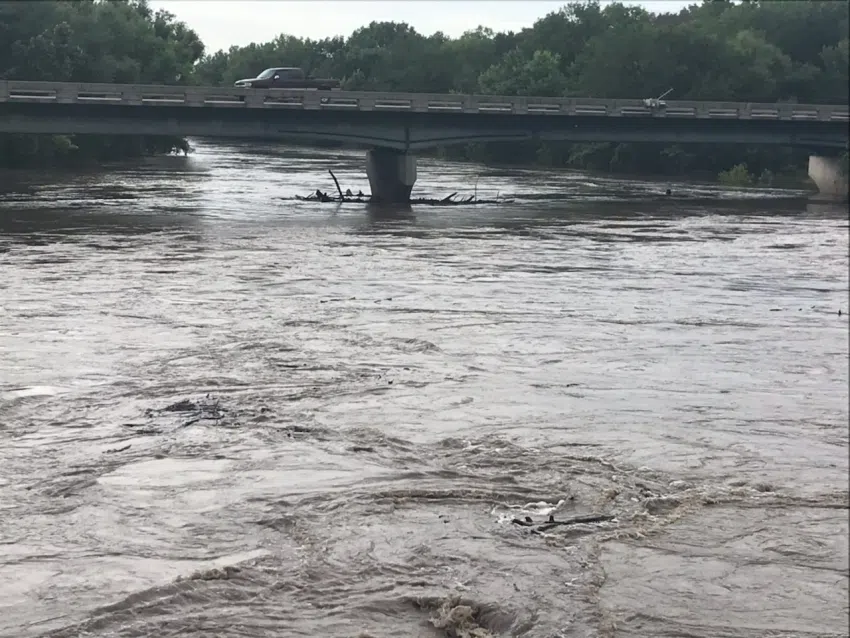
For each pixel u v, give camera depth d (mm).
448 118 79812
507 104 81500
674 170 125312
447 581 17016
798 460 22641
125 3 140000
